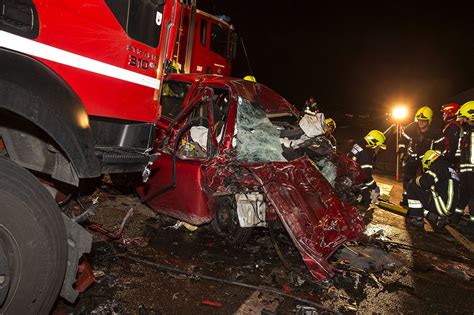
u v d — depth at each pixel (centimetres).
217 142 439
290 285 374
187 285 348
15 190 193
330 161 517
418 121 727
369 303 363
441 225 634
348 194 518
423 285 418
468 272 468
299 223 381
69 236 233
